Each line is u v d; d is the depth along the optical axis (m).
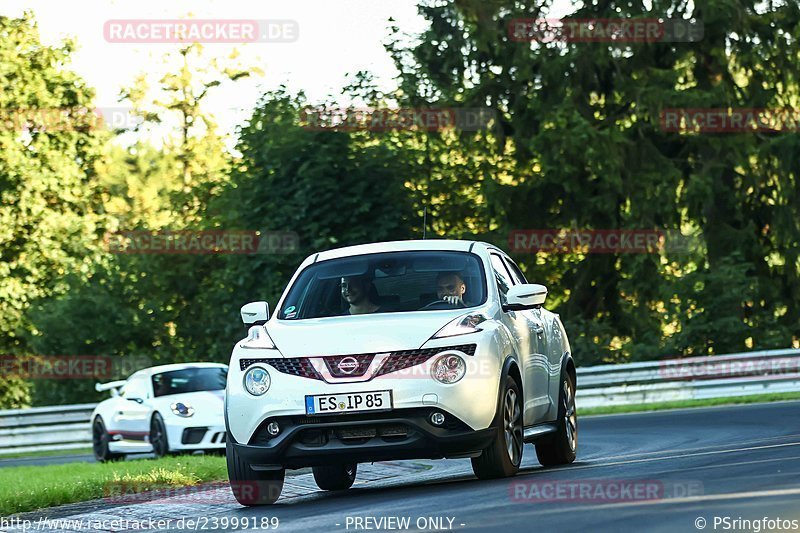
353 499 26.94
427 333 27.28
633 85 100.19
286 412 26.98
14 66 130.00
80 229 127.31
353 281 29.86
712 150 101.69
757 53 102.12
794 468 24.67
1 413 93.50
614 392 81.31
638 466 28.67
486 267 30.41
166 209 120.94
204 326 104.56
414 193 97.88
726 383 79.06
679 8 101.25
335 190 94.81
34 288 125.88
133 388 62.06
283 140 95.75
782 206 103.31
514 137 104.88
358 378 26.81
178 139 138.12
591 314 107.38
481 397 27.03
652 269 102.31
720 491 21.39
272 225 95.44
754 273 104.56
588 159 97.62
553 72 100.56
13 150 127.06
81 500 33.78
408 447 26.67
